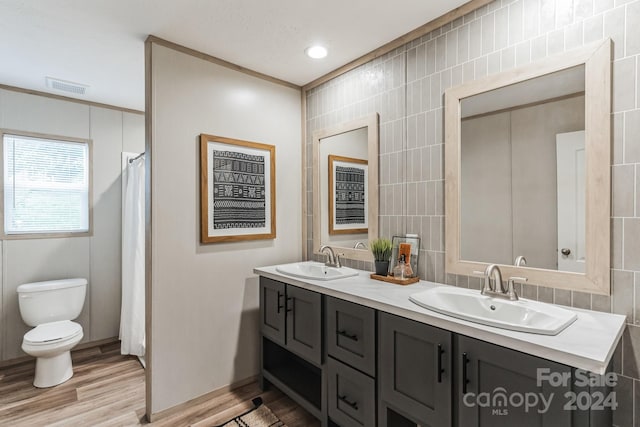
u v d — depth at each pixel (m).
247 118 2.62
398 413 1.64
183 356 2.29
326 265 2.56
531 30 1.60
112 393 2.50
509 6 1.68
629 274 1.34
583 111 1.45
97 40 2.19
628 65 1.34
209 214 2.40
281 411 2.28
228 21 1.98
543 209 1.58
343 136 2.60
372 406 1.68
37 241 3.13
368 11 1.88
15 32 2.08
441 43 1.95
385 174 2.29
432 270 2.01
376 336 1.67
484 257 1.78
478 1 1.77
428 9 1.87
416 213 2.10
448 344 1.34
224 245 2.50
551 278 1.54
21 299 2.86
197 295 2.36
